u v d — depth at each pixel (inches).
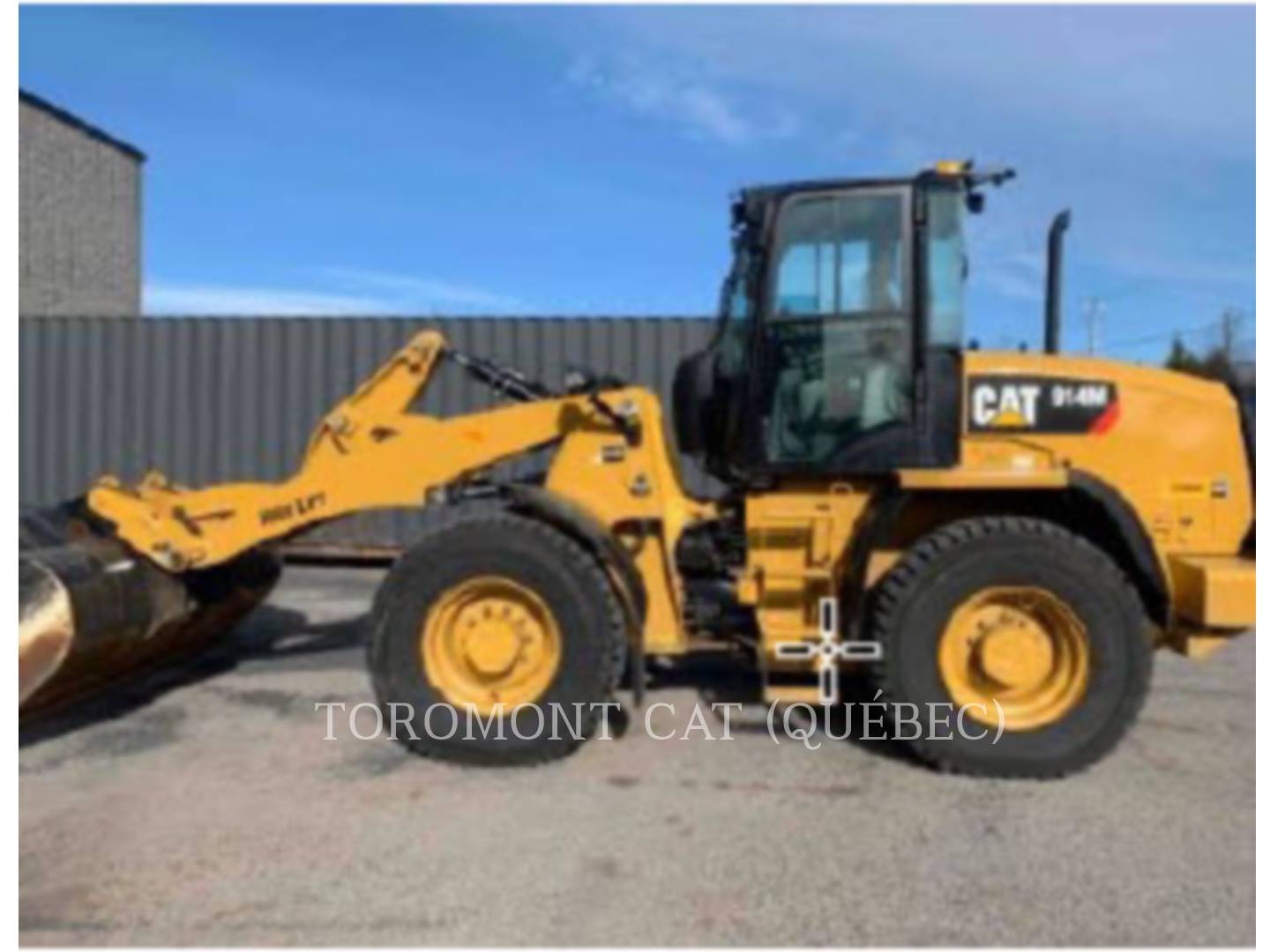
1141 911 155.1
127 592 231.0
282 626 339.9
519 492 229.9
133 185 912.3
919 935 148.6
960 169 223.1
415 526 464.4
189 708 251.6
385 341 478.3
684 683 272.7
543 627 217.3
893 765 215.2
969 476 216.5
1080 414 225.8
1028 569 208.4
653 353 467.8
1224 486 226.2
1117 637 207.0
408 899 158.2
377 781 205.8
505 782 205.5
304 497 243.1
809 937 148.0
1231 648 312.5
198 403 487.5
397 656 217.2
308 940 146.9
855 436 225.6
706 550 237.5
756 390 227.6
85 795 197.6
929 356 224.2
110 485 243.3
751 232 230.1
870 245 225.3
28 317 494.0
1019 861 171.3
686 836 180.9
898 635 211.8
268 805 193.6
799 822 186.5
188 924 150.9
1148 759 218.8
